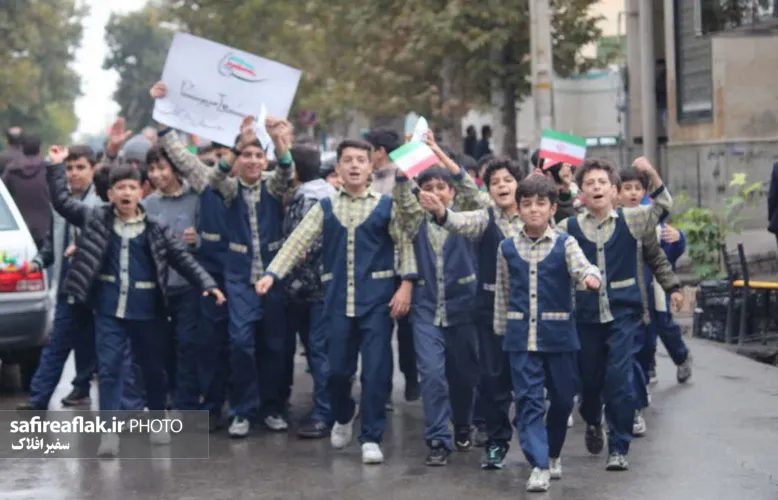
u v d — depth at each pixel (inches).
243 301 435.8
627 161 1177.4
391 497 360.2
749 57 961.5
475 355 407.5
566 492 359.9
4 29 2390.5
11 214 533.3
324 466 398.9
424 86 1331.2
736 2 721.0
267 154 459.8
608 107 1311.5
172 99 458.9
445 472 388.2
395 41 1254.9
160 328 423.5
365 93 1391.5
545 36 1002.7
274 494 366.6
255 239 437.4
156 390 430.3
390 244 402.9
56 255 529.0
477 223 386.3
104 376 415.5
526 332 363.9
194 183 448.1
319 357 444.8
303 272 448.5
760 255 671.8
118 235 415.5
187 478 386.6
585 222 386.0
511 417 478.9
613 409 380.5
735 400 484.4
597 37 1211.2
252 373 439.2
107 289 415.8
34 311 519.8
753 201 906.7
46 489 376.8
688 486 362.9
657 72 1155.3
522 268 365.7
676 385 517.7
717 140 973.8
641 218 383.6
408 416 478.6
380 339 400.2
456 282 400.5
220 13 1819.6
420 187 409.7
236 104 459.5
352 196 402.6
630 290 381.7
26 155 671.8
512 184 388.2
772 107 961.5
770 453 400.5
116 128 477.1
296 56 1766.7
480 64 1163.9
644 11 1101.1
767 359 601.3
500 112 1214.3
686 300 734.5
